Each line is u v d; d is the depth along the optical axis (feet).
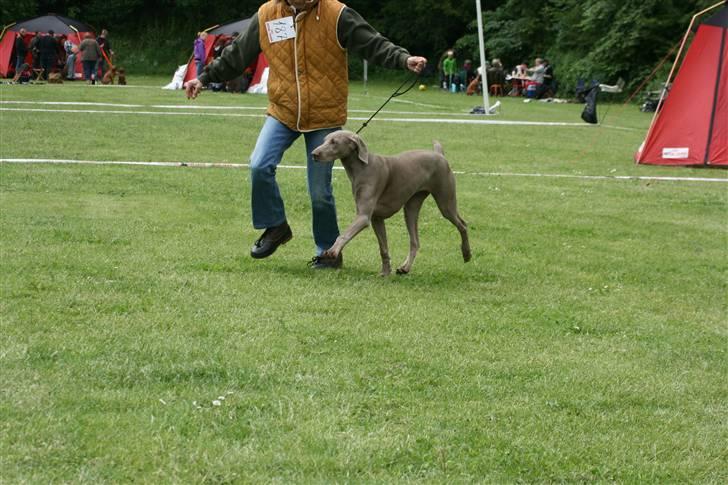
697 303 23.76
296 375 16.15
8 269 22.22
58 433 13.07
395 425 14.32
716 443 14.60
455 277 24.95
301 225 30.96
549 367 17.62
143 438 13.10
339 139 22.44
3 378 15.05
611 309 22.52
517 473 13.03
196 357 16.72
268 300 20.94
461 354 18.04
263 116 73.56
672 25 135.95
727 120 53.78
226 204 33.63
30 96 87.15
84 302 19.83
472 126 76.84
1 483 11.53
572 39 152.56
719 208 39.47
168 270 23.27
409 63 23.06
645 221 35.65
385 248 24.25
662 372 17.90
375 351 17.81
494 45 172.24
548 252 29.14
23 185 35.04
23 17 168.04
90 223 28.78
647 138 55.01
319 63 23.47
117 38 180.45
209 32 118.73
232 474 12.25
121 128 59.67
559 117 95.91
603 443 14.25
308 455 12.94
